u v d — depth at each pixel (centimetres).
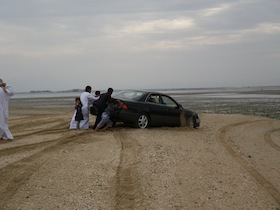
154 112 1383
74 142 1049
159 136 1202
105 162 810
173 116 1448
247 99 5184
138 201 585
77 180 678
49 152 902
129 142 1059
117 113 1288
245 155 1005
